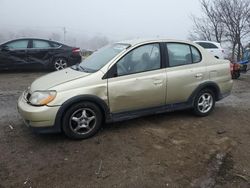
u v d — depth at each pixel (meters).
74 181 3.52
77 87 4.47
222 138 4.76
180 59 5.37
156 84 5.00
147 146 4.42
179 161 3.99
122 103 4.79
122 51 4.88
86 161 3.97
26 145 4.45
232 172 3.75
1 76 10.48
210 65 5.66
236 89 8.77
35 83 4.88
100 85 4.57
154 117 5.68
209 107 5.82
